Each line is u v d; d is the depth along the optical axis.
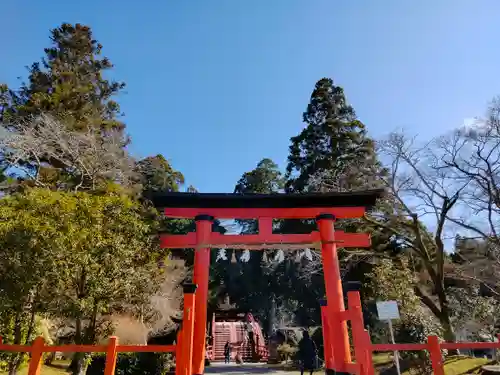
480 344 6.83
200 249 9.15
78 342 8.40
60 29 28.91
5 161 18.19
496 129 16.28
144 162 27.42
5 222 7.07
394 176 18.45
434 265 19.75
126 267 8.42
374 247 21.14
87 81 27.36
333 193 9.73
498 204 15.62
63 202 7.74
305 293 31.67
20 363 8.07
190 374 6.78
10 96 23.48
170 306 16.48
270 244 9.35
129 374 12.59
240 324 34.69
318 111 32.56
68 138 19.84
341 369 7.52
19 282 6.72
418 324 13.52
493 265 18.50
